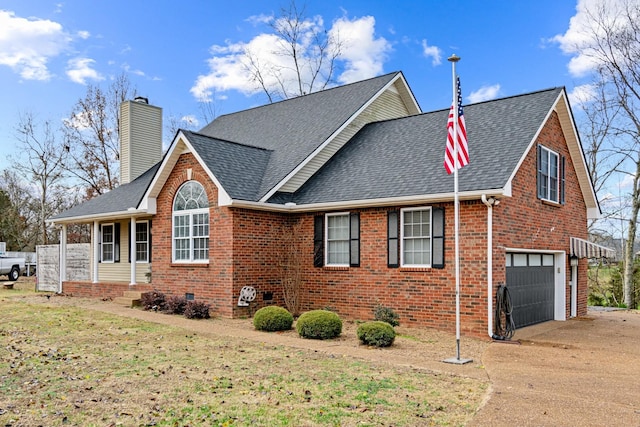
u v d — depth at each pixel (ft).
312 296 53.62
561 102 52.49
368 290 49.42
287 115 71.97
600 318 59.16
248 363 31.22
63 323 46.03
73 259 77.97
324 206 50.90
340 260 52.11
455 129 35.24
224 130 78.02
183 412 22.26
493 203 41.39
